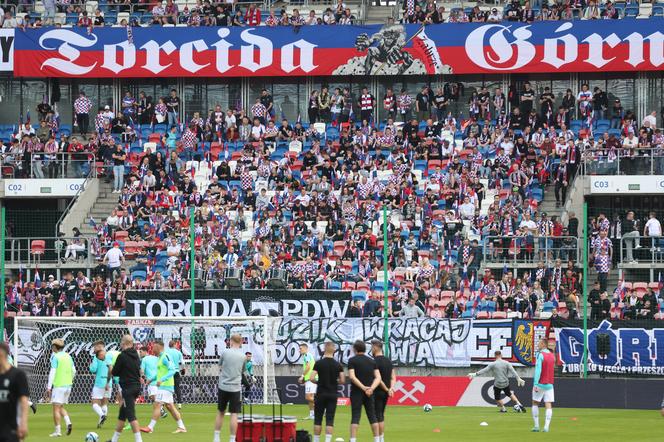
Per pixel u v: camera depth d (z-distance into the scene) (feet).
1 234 217.15
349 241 255.29
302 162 297.53
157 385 155.43
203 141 308.81
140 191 281.95
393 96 312.29
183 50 317.22
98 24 323.16
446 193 274.57
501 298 234.38
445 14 333.42
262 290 227.61
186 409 203.82
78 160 295.07
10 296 246.27
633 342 209.05
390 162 287.69
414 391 212.43
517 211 266.16
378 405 130.93
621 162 274.36
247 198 280.72
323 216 271.28
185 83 328.29
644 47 301.84
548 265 246.06
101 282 244.63
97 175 295.07
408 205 270.05
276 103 326.85
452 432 159.94
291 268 246.68
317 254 256.32
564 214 268.00
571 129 301.22
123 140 310.24
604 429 165.58
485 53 308.19
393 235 255.09
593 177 274.57
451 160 289.12
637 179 273.13
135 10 339.98
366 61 313.53
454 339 216.74
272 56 315.58
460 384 210.79
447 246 256.93
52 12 328.90
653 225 257.75
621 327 209.97
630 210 276.21
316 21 321.93
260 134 307.78
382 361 130.72
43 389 218.38
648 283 242.99
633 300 236.02
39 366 218.59
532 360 211.61
